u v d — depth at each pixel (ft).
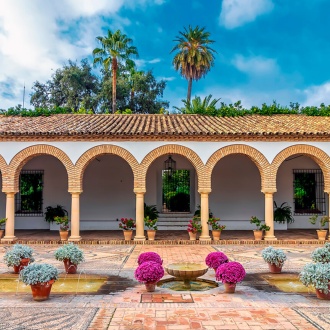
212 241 51.03
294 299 26.30
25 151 51.60
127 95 139.03
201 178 51.70
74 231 51.47
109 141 51.72
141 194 51.93
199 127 55.01
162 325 21.24
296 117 65.26
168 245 50.03
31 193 64.34
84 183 64.64
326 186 52.65
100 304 24.98
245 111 69.05
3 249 46.96
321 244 50.83
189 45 128.47
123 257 41.50
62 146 51.60
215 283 30.48
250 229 64.28
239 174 65.10
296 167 65.21
